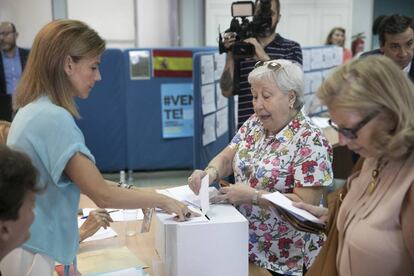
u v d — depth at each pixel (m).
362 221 1.10
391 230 1.04
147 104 4.90
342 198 1.25
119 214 2.07
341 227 1.18
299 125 1.64
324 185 1.58
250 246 1.73
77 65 1.28
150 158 5.04
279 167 1.64
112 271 1.50
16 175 0.83
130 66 4.78
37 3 6.34
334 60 5.05
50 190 1.25
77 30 1.27
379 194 1.08
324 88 1.04
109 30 6.61
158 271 1.42
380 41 2.61
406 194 1.01
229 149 1.89
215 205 1.54
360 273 1.09
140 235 1.87
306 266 1.69
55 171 1.22
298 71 1.65
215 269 1.37
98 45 1.31
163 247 1.53
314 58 4.52
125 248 1.74
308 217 1.35
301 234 1.67
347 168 4.16
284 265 1.70
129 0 6.60
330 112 1.04
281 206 1.40
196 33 7.15
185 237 1.34
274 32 2.92
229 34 2.87
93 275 1.46
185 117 5.03
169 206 1.38
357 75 1.00
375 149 1.01
